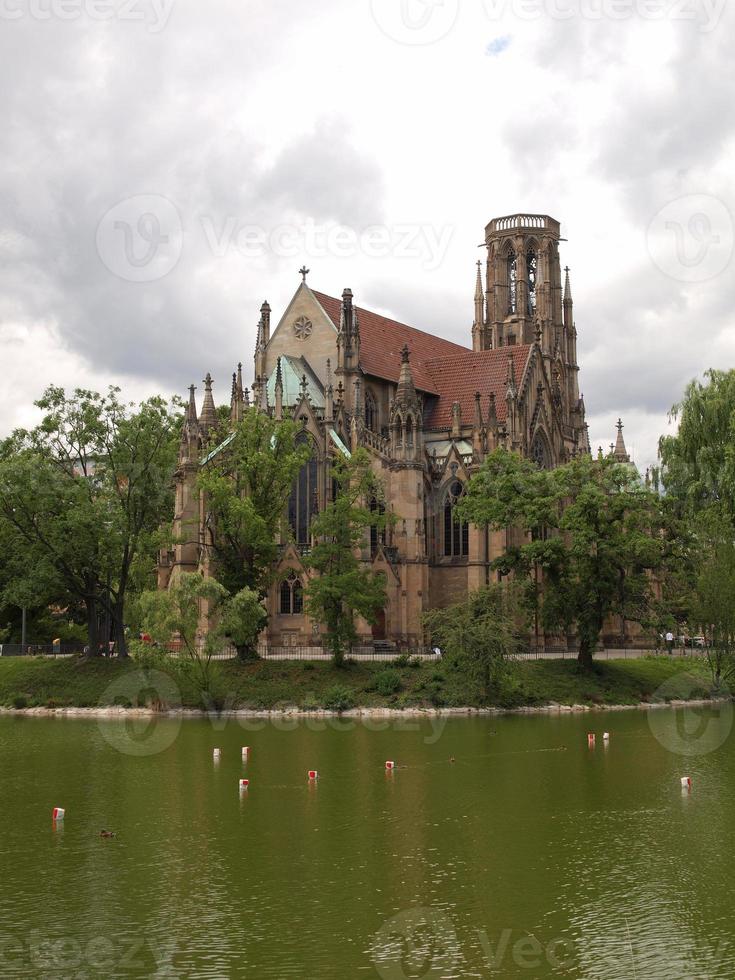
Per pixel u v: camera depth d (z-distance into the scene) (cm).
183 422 13612
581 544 11256
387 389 15125
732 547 11419
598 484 11556
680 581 11675
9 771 7306
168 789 6694
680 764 7531
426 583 13212
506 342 18250
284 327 15000
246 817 5934
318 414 13525
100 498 11950
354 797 6444
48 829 5684
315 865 4997
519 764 7550
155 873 4862
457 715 10231
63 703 10994
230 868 4941
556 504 11888
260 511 11481
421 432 13388
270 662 11150
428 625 11550
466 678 10712
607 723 9625
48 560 11606
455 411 14525
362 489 11494
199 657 10850
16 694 11256
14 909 4388
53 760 7744
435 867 4947
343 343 14162
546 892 4584
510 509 11656
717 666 11594
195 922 4225
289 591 12600
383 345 15488
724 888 4638
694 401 12731
